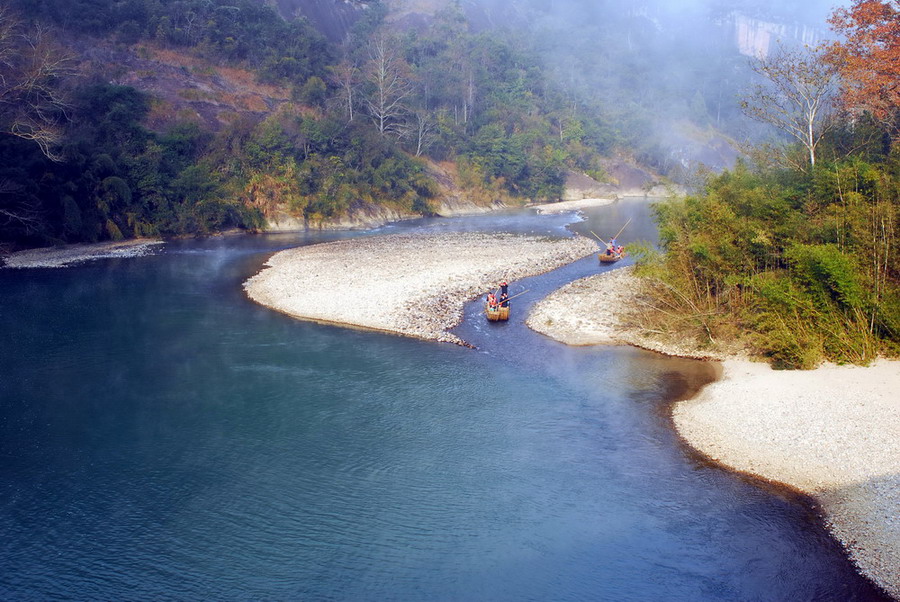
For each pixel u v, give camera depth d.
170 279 42.12
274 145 66.19
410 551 15.46
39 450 19.98
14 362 27.09
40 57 56.34
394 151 78.94
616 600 13.72
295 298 36.69
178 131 62.66
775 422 20.55
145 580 14.50
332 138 72.25
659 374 25.92
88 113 60.34
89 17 73.62
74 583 14.41
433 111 97.81
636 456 19.53
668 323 30.00
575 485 18.06
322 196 66.31
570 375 25.95
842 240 26.23
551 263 47.03
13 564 15.00
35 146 50.50
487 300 34.81
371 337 30.44
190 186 59.47
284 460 19.50
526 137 105.44
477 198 89.56
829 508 16.30
